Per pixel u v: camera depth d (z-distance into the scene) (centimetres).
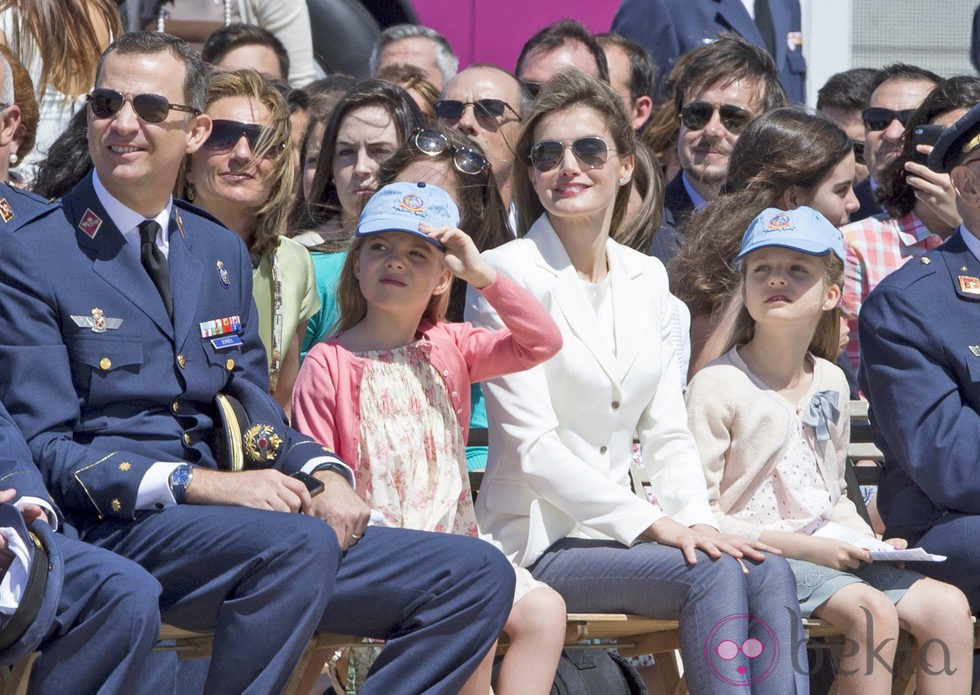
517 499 1802
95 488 1504
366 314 1781
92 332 1560
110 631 1397
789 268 1922
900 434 1933
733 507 1914
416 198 1733
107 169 1584
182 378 1602
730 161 2303
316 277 2120
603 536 1852
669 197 2642
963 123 1998
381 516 1630
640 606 1747
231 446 1599
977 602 1919
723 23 3194
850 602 1780
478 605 1534
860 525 1958
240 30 2719
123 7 2872
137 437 1573
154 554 1504
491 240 2061
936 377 1931
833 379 1986
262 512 1501
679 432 1880
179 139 1614
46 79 2259
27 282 1542
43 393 1525
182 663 1894
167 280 1623
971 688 1933
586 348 1836
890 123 2802
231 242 1711
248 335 1689
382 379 1723
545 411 1800
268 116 2000
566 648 1952
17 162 1877
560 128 1880
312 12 3192
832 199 2244
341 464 1617
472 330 1798
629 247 2122
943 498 1908
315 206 2295
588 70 2722
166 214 1644
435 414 1742
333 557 1482
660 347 1898
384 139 2202
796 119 2261
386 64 2931
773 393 1930
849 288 2520
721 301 2164
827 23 3462
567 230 1897
